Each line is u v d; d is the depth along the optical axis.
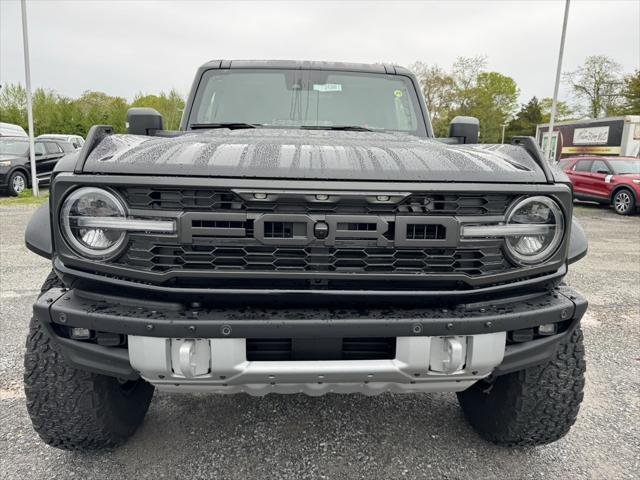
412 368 1.79
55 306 1.76
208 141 2.10
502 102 59.19
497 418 2.30
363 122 3.33
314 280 1.75
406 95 3.44
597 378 3.20
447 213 1.77
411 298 1.79
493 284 1.83
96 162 1.76
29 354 2.05
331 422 2.64
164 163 1.74
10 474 2.17
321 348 1.77
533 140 2.02
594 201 13.98
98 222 1.71
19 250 6.90
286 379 1.77
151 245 1.72
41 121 43.56
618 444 2.47
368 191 1.71
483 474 2.22
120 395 2.27
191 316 1.72
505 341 1.85
